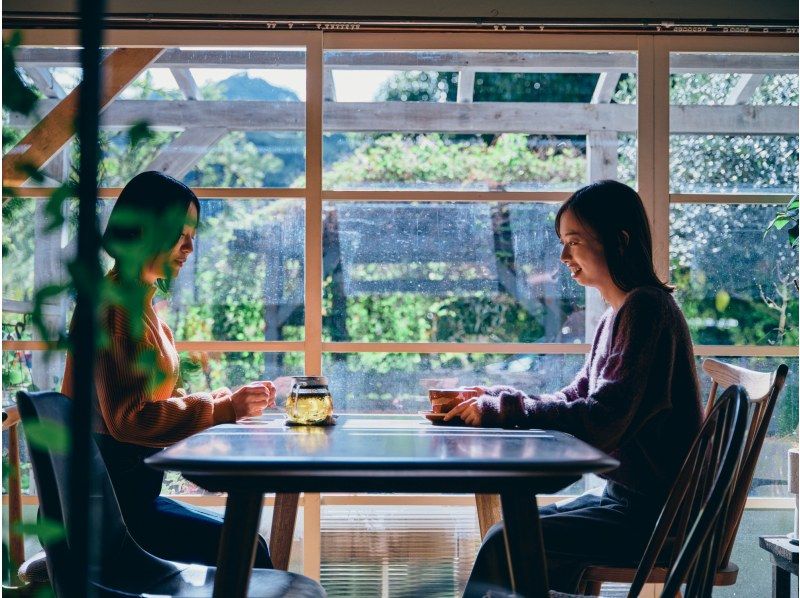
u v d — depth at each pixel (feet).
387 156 8.79
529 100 8.83
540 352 8.73
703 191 8.79
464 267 8.79
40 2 8.52
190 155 8.75
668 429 5.71
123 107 8.70
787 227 8.78
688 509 4.98
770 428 8.68
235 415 6.31
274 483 4.00
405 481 4.04
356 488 4.01
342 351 8.71
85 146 2.13
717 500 4.00
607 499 5.99
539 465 3.75
